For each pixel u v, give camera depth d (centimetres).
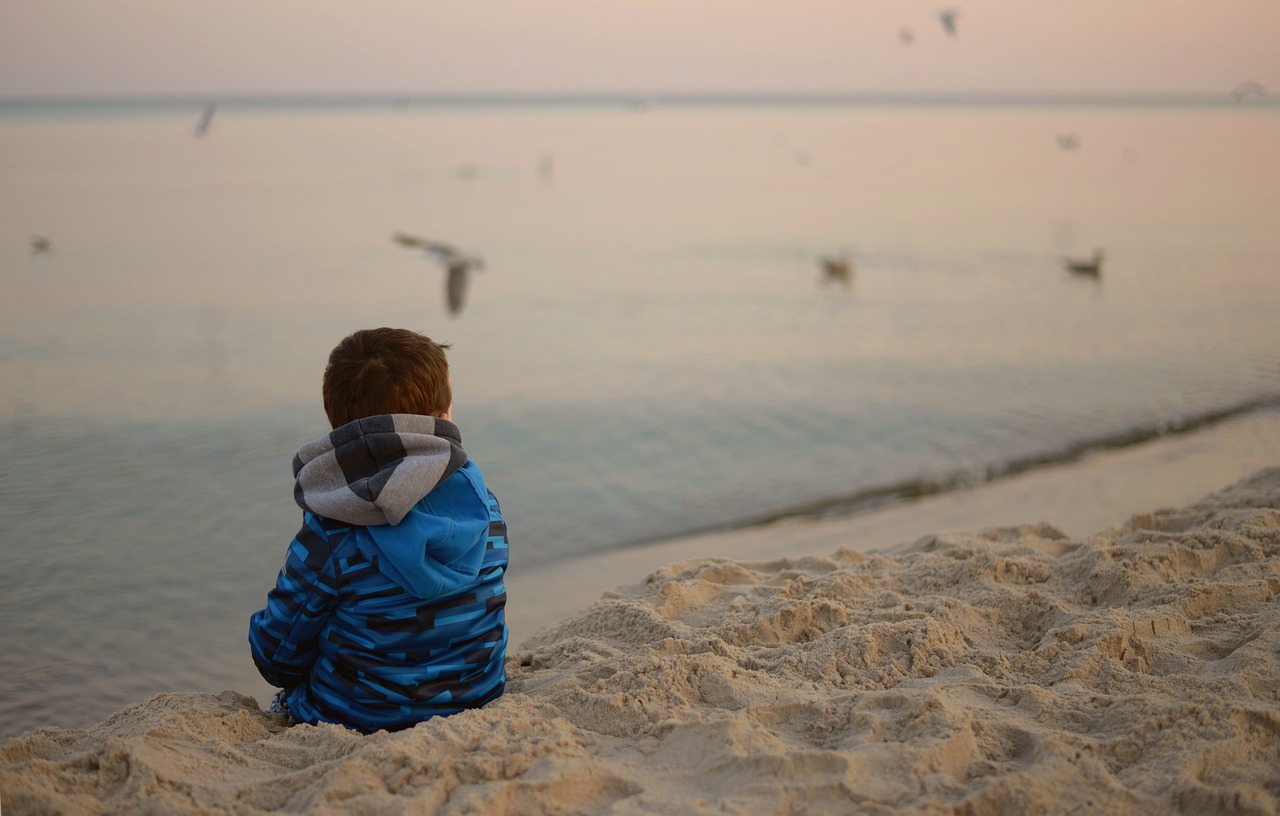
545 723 234
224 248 2314
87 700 477
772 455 937
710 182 4728
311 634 243
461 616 247
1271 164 5344
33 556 663
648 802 198
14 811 194
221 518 746
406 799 195
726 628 323
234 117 15875
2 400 1052
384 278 2006
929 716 231
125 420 993
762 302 1852
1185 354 1299
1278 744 219
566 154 6906
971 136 8950
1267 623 293
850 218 3216
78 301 1638
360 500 229
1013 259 2325
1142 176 4672
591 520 764
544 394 1178
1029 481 815
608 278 2119
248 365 1241
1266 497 441
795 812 196
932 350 1408
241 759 222
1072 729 236
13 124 10638
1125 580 338
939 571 372
